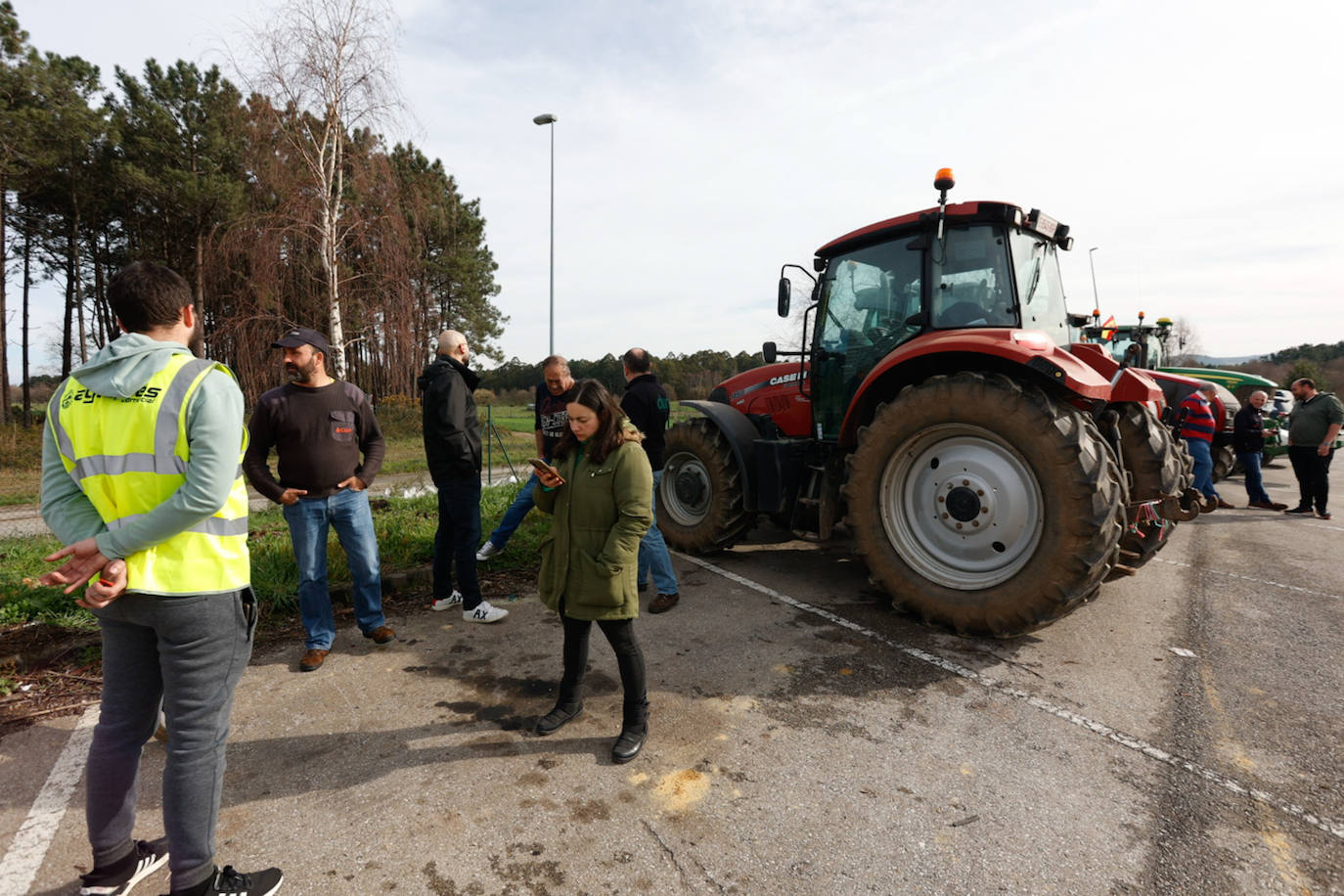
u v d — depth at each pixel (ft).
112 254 70.59
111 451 5.10
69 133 55.06
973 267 13.15
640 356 13.98
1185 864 6.14
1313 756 7.92
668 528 17.79
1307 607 13.19
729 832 6.62
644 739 8.25
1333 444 22.77
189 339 5.83
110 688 5.51
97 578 4.99
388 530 16.76
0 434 48.98
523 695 9.55
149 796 7.29
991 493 11.17
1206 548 18.42
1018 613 10.66
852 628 12.10
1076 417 10.53
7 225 66.18
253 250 43.55
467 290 91.25
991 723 8.73
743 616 12.73
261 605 12.48
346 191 47.14
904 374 13.19
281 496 10.00
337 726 8.71
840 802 7.09
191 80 60.08
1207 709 9.07
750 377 18.75
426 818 6.85
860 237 14.75
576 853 6.33
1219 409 27.12
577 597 8.01
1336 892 5.79
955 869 6.11
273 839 6.53
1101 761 7.84
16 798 7.23
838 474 14.44
